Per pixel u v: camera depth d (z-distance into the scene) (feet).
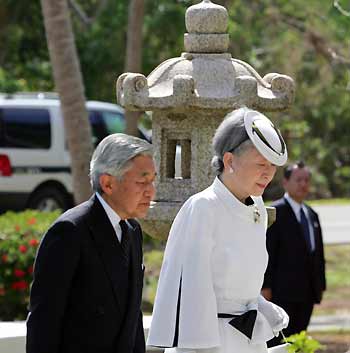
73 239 37.68
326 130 246.27
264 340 42.78
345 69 133.69
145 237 127.65
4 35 174.29
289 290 75.72
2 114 143.84
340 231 174.19
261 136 41.57
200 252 41.50
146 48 148.25
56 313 37.40
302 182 76.38
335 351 86.33
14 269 91.20
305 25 137.90
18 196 144.25
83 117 101.04
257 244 42.73
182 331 41.16
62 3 99.81
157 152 53.78
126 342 38.93
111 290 38.34
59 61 100.07
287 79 52.60
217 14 53.31
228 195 42.29
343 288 125.08
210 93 51.44
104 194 38.60
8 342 53.52
